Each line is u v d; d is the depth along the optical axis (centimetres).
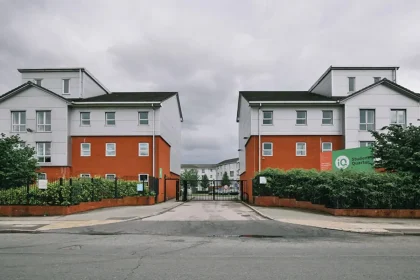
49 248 966
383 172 1933
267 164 3272
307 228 1371
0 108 3406
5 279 649
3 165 2148
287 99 3397
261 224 1478
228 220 1616
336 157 2297
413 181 1734
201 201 3347
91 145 3428
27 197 1772
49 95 3403
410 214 1689
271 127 3309
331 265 761
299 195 2188
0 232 1296
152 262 787
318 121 3316
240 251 925
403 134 1917
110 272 697
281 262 789
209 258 832
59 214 1770
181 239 1130
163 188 3597
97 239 1128
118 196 2530
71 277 661
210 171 12525
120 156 3409
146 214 1853
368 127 3244
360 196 1744
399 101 3234
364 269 727
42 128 3397
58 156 3356
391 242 1087
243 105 4053
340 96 3478
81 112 3459
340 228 1345
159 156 3412
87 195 2075
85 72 3706
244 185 3609
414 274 689
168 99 3934
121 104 3416
